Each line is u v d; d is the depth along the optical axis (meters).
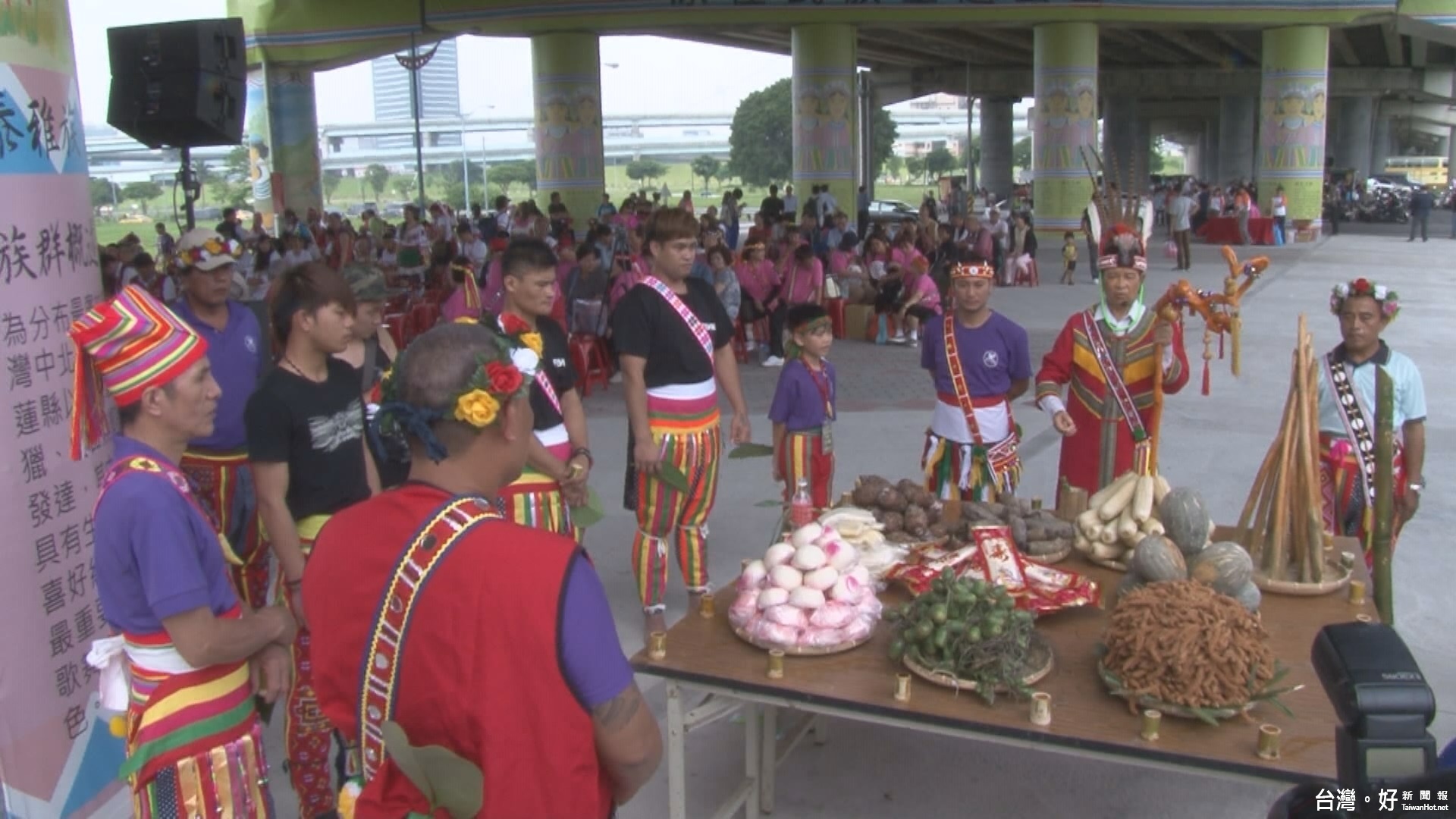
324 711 1.80
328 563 1.77
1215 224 27.88
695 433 4.66
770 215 22.61
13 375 3.13
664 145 113.69
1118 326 4.57
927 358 5.00
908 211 38.50
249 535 4.28
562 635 1.64
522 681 1.63
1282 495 3.51
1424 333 13.41
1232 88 43.06
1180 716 2.68
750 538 6.44
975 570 3.45
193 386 2.53
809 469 5.61
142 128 6.90
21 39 3.18
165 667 2.55
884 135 85.56
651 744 1.75
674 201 31.00
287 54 24.84
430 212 22.56
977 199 33.25
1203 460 7.75
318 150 26.75
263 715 3.10
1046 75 24.95
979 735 2.70
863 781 3.78
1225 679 2.63
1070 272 19.92
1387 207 37.53
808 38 23.38
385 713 1.69
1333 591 3.46
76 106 3.51
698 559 4.89
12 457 3.13
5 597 3.09
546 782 1.64
